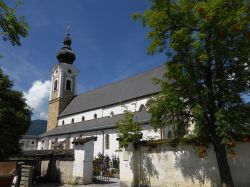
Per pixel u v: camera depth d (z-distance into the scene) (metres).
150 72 45.47
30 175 17.05
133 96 43.44
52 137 54.41
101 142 41.38
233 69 11.86
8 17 8.02
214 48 11.29
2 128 18.20
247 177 12.11
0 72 19.73
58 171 21.53
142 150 15.90
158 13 12.20
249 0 11.12
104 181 21.28
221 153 11.83
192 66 12.07
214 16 10.84
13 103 19.39
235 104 11.59
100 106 49.53
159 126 13.41
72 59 66.56
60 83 63.06
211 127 11.84
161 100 12.73
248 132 11.27
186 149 13.98
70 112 58.03
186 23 11.90
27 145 81.56
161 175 14.77
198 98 11.78
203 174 13.20
